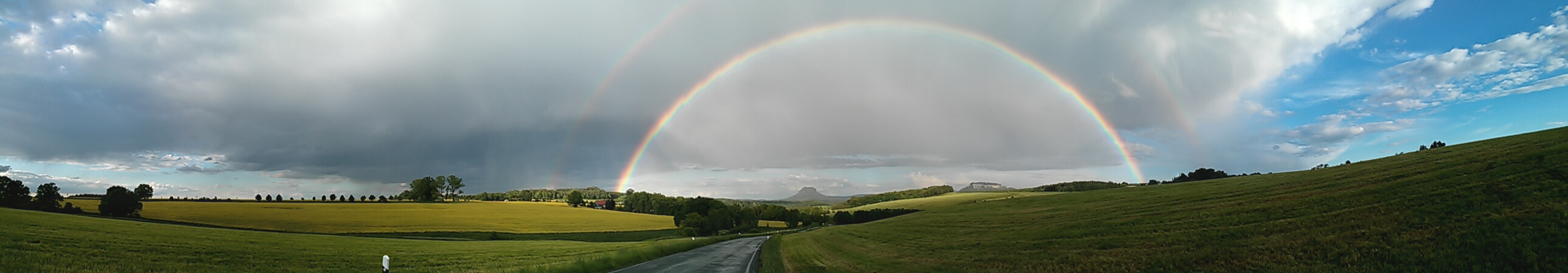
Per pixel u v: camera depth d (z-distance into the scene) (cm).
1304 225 2627
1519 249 1661
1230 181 6681
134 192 10588
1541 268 1529
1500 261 1623
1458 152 4600
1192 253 2492
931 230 5812
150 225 7200
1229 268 2127
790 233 11506
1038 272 2634
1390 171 4147
